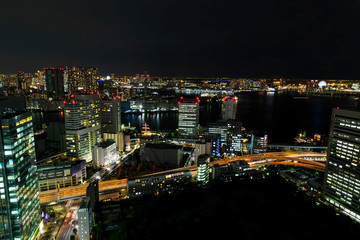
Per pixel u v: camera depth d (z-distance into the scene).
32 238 172.50
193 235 161.00
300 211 189.75
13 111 161.38
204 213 185.75
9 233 154.75
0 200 151.00
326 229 169.12
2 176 148.25
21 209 159.12
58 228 195.25
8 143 148.25
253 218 176.38
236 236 157.25
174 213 192.00
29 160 172.38
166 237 163.25
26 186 166.62
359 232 170.50
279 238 155.88
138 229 178.25
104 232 185.88
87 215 177.00
